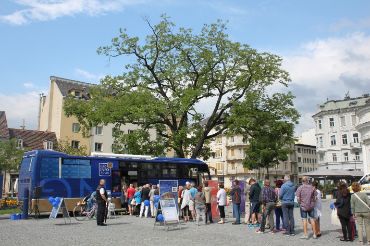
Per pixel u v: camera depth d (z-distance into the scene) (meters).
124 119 31.66
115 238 13.76
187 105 29.42
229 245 12.18
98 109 31.58
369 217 12.49
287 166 102.56
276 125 31.98
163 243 12.56
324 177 48.22
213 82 32.16
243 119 30.19
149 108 29.97
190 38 32.47
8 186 52.81
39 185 22.53
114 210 24.50
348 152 84.62
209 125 33.34
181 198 22.30
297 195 14.09
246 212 19.56
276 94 32.88
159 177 27.59
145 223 19.50
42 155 23.03
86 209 22.50
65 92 68.00
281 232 15.64
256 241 13.12
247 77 31.31
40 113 77.75
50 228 17.05
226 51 31.78
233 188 19.22
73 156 24.17
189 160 29.28
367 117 56.97
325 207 33.66
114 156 26.08
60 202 18.91
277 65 31.64
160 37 32.66
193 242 12.83
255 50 31.50
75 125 66.88
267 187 15.54
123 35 32.62
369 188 18.05
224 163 95.50
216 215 21.70
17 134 61.34
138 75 33.12
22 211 22.48
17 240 13.12
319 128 90.31
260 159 37.94
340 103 88.69
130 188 25.06
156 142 31.89
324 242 12.91
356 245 12.30
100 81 33.47
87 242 12.72
